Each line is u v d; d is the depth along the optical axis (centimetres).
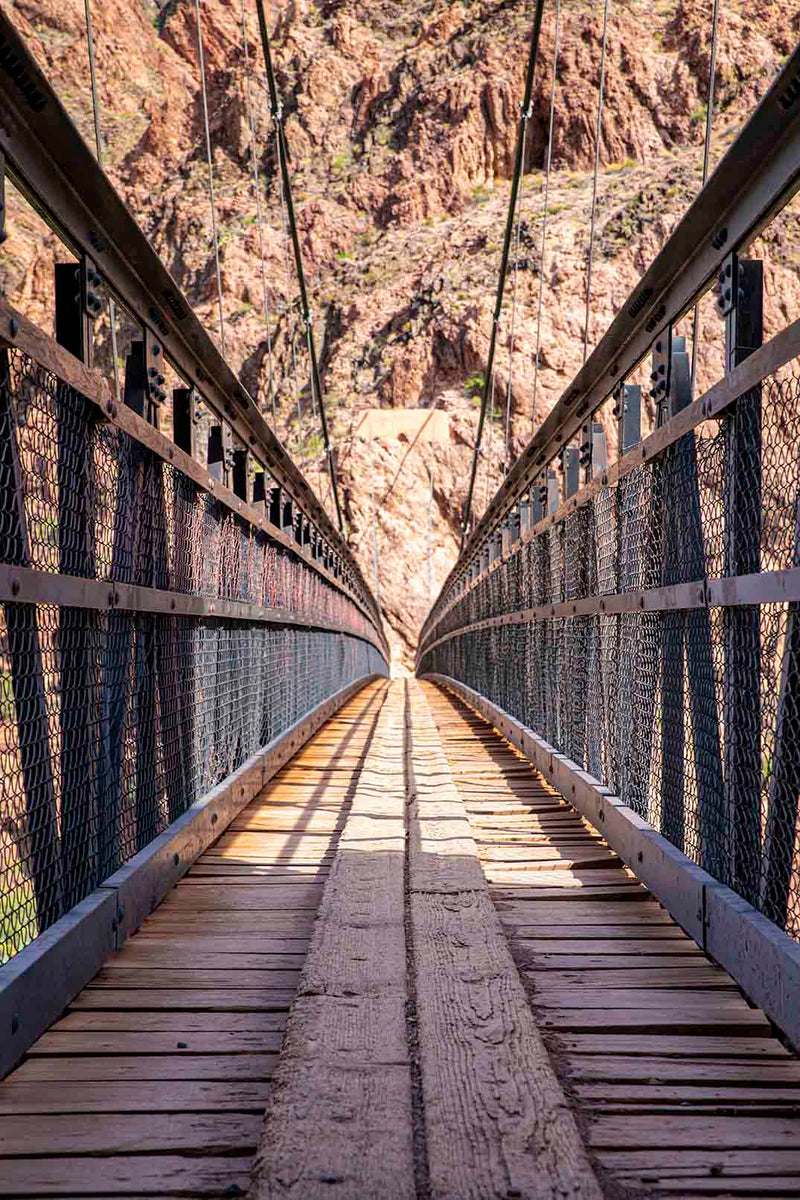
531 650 580
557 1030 191
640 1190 137
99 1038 187
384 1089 151
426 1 7344
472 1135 138
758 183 198
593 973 221
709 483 231
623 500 327
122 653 250
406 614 4741
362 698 1323
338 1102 147
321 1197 125
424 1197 127
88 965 212
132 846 262
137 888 250
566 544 448
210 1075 172
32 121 180
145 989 211
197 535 342
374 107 6750
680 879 243
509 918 264
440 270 5503
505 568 729
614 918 264
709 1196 136
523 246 5316
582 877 307
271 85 1301
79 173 200
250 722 466
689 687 252
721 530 224
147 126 7088
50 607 197
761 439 198
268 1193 125
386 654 3412
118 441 241
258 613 459
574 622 429
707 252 234
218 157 6750
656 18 6156
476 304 5134
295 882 302
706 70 5781
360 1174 129
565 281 5097
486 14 6819
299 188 6397
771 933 186
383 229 6094
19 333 167
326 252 6003
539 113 6116
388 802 412
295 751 609
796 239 4206
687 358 270
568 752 449
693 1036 190
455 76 6425
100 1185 138
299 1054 163
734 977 203
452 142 6144
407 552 4812
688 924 236
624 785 327
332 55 7106
